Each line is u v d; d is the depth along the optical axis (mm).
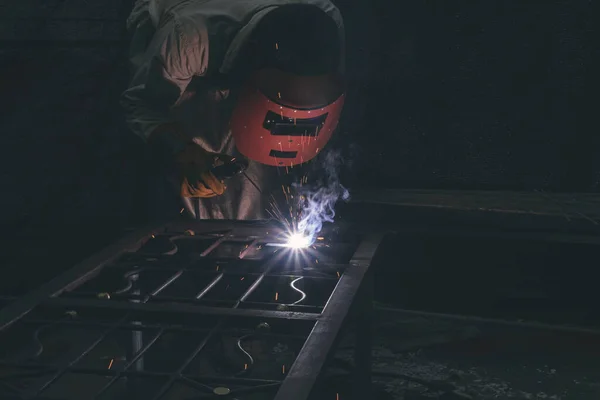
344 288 2268
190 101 2961
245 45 2605
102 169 4281
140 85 2920
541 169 4250
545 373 3322
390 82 4301
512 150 4266
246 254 2711
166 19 2967
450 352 3549
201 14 2814
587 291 3697
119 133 4242
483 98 4242
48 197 4324
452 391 3113
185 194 3098
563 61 4148
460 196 4086
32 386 1719
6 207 4336
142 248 3014
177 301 2264
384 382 3229
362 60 4305
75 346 3648
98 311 2148
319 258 2703
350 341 3664
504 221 3744
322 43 2553
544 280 3740
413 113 4316
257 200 3520
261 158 2746
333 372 3287
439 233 3770
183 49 2736
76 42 4191
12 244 4355
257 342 3543
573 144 4203
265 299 2945
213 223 3176
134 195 4262
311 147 2758
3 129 4289
